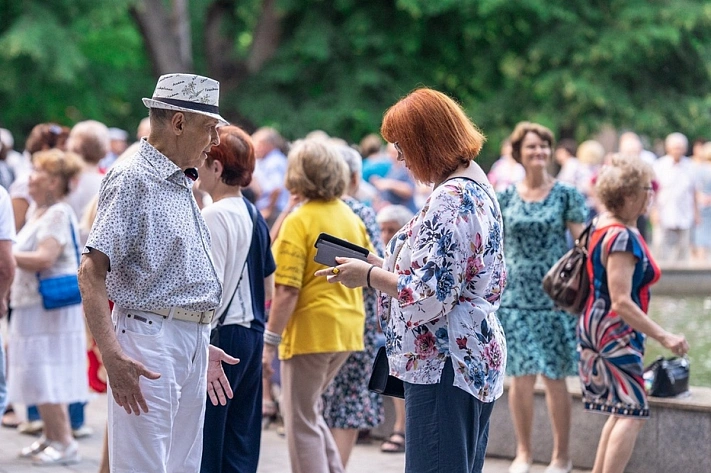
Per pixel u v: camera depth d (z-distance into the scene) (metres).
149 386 5.18
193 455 5.53
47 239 8.74
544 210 8.42
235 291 6.47
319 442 7.29
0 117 30.64
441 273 4.95
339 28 29.73
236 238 6.46
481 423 5.25
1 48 26.95
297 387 7.27
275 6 29.52
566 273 7.53
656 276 7.28
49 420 8.95
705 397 8.23
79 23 28.16
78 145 10.48
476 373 5.04
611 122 29.09
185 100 5.29
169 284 5.22
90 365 11.05
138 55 33.41
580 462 8.66
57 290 8.82
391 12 29.41
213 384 5.97
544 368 8.29
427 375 5.05
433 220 4.98
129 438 5.20
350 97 28.95
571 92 28.02
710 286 17.81
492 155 31.83
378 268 5.14
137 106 32.66
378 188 16.02
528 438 8.52
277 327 7.17
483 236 5.03
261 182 16.08
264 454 9.22
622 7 28.64
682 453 8.05
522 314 8.45
